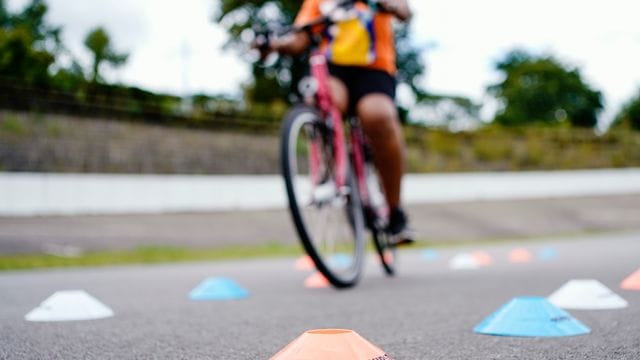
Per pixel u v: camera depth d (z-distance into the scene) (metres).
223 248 10.29
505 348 1.73
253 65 35.62
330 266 3.38
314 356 1.22
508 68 63.03
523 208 20.84
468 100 55.06
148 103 22.56
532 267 4.83
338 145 3.52
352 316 2.49
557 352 1.66
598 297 2.54
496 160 29.36
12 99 19.06
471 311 2.56
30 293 3.59
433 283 3.73
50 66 21.47
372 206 3.98
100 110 20.73
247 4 34.38
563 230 17.06
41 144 18.33
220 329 2.21
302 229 3.21
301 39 3.62
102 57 22.72
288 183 3.18
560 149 32.09
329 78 3.52
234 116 24.97
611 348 1.70
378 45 3.51
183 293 3.48
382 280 4.05
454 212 19.28
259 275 4.70
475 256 5.86
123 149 20.02
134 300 3.14
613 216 19.70
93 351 1.82
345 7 3.40
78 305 2.53
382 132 3.50
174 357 1.73
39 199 13.95
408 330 2.12
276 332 2.15
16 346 1.90
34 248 9.62
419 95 42.62
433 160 27.67
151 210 15.76
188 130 22.72
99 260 7.03
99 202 14.87
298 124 3.26
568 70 60.56
